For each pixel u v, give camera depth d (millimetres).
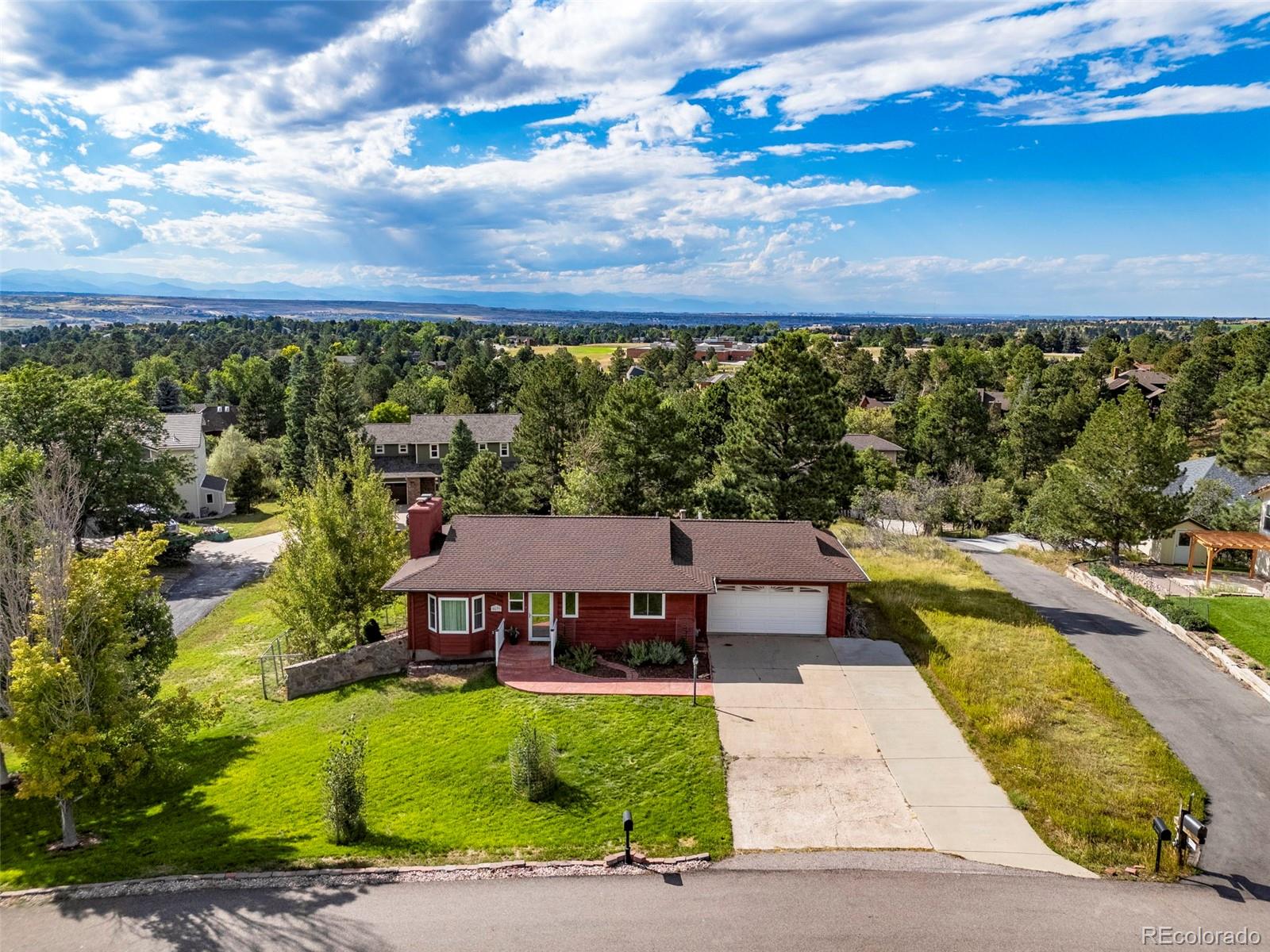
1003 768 18672
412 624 26047
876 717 21375
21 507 24688
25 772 17609
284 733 22859
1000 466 71875
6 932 13984
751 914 13844
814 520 34406
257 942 13523
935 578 36562
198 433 63156
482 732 20875
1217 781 18297
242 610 37156
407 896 14578
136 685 20578
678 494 40594
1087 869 15062
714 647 26469
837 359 128625
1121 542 43562
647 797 17703
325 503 28656
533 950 13102
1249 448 52812
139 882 15383
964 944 13016
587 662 24656
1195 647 27031
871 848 15758
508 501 43469
